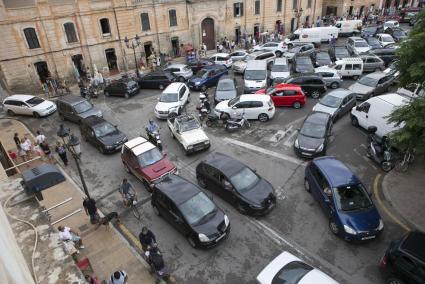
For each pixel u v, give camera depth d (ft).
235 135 64.49
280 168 52.85
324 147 54.03
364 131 62.90
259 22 140.26
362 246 37.55
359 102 75.61
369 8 179.63
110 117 77.15
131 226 43.42
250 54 105.40
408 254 29.78
